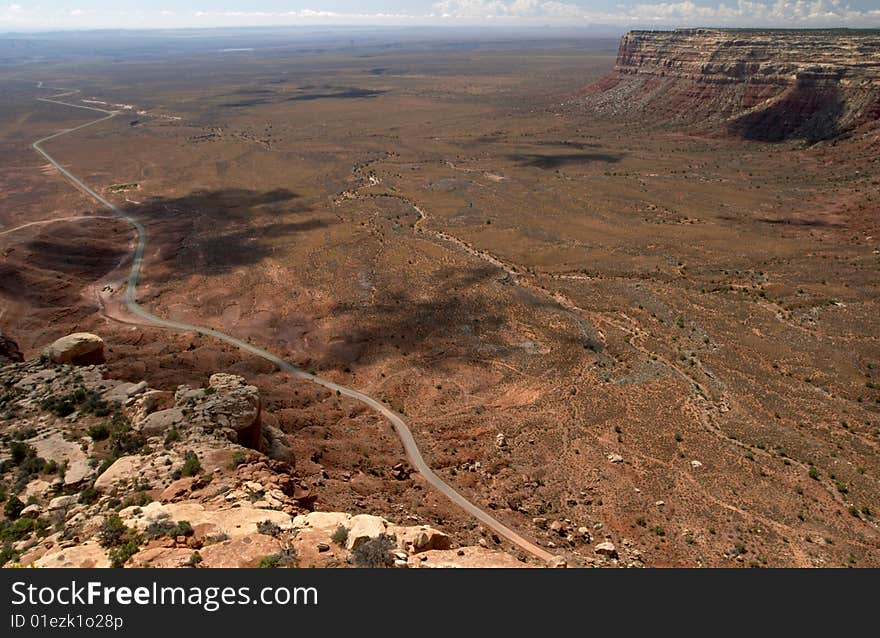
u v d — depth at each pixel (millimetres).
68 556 18141
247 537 18844
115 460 28984
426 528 21094
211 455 28078
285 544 18781
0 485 28406
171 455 28266
